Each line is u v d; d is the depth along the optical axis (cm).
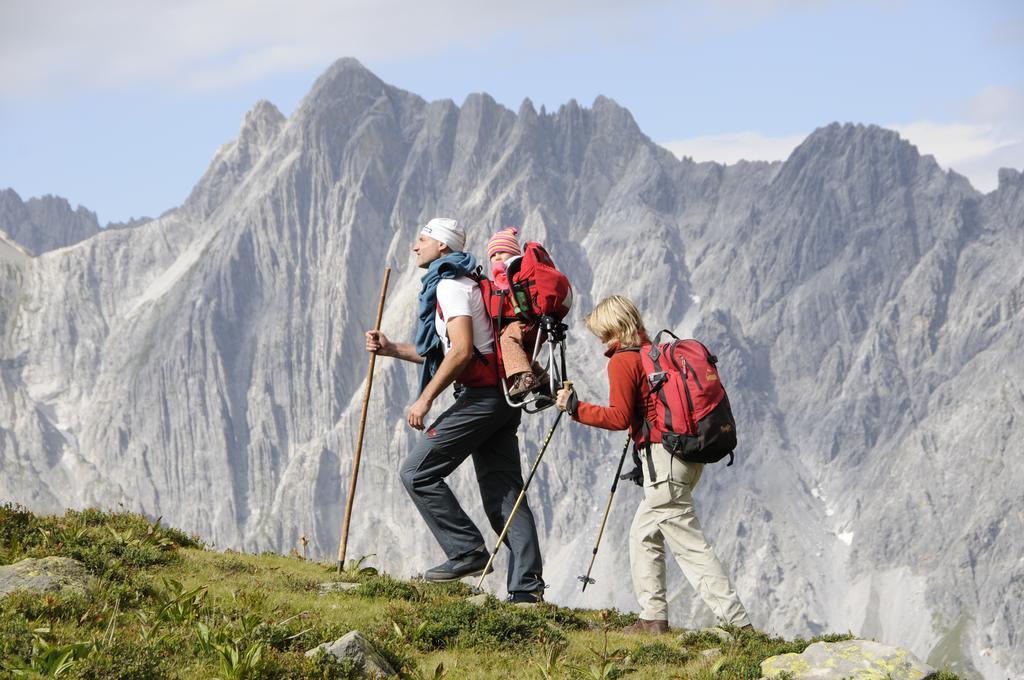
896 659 845
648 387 1055
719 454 1038
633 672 918
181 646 796
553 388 1082
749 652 945
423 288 1109
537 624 1041
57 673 662
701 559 1060
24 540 1109
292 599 1052
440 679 789
